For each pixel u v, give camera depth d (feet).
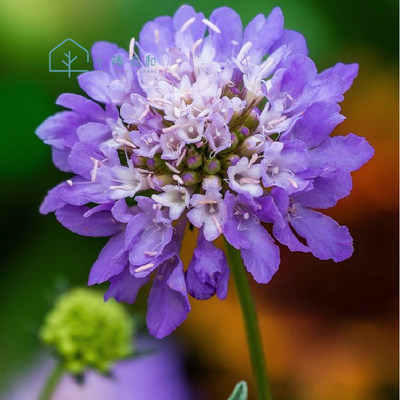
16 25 1.16
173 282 0.91
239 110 0.94
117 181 0.94
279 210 0.92
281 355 1.16
